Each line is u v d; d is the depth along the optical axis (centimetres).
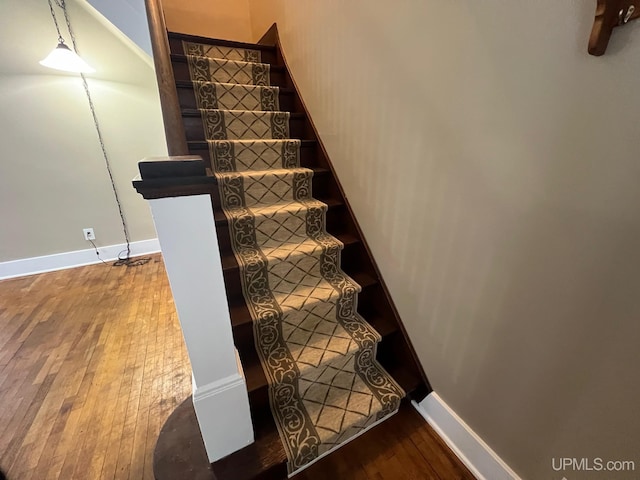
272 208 167
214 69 204
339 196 180
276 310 135
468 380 114
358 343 140
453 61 93
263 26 257
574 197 70
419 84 108
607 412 73
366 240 162
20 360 173
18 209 271
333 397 131
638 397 67
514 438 100
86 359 175
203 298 83
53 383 157
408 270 135
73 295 248
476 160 93
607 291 67
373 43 128
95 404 145
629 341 66
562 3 64
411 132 117
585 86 63
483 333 103
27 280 274
